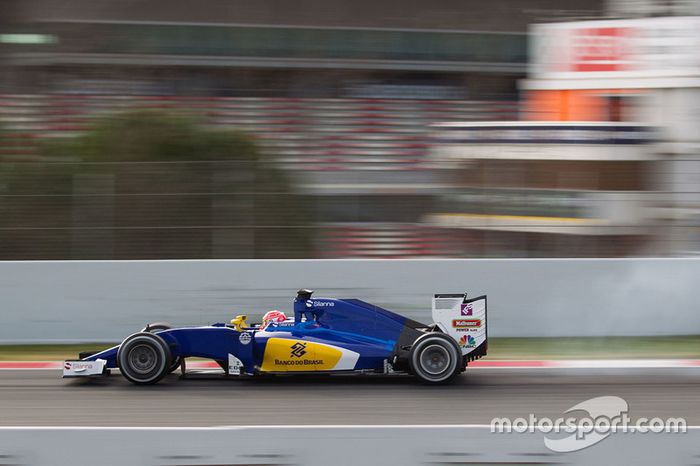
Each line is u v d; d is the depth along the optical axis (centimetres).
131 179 3594
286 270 3562
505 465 1541
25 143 4609
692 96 5356
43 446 1528
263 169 3650
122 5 7131
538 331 3572
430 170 4244
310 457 1530
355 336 2612
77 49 6600
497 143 4650
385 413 2225
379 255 3653
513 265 3575
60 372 2844
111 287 3528
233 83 6656
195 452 1526
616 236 3625
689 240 3606
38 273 3516
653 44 5512
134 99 6394
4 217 3562
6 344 3494
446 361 2556
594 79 5731
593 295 3572
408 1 7350
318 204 3644
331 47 6781
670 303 3578
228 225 3609
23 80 6356
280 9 7231
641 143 4538
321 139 6162
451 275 3572
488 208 3675
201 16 7156
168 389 2511
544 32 6053
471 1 7381
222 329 2589
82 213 3581
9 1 6806
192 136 4369
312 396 2419
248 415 2202
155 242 3597
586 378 2722
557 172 3672
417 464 1535
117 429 1531
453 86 6794
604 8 6969
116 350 2609
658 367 2911
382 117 6456
